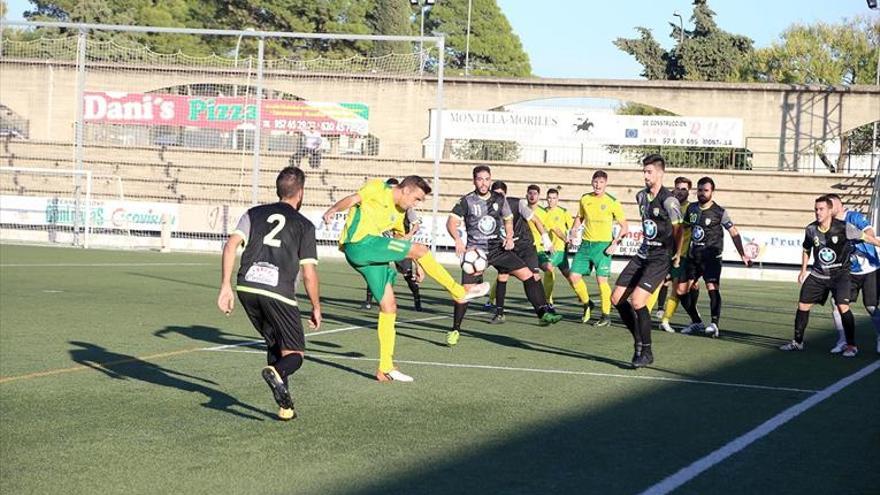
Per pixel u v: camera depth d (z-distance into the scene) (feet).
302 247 22.89
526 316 50.21
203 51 170.50
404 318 47.09
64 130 128.98
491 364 32.32
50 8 173.88
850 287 37.40
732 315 54.80
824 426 23.36
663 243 31.96
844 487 17.93
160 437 21.06
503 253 39.88
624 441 21.31
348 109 118.32
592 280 82.74
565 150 126.00
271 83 127.95
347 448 20.27
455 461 19.31
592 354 35.50
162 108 118.21
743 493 17.43
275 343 23.66
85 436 21.06
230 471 18.42
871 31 168.66
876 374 32.09
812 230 37.58
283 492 17.08
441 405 24.99
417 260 30.25
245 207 104.88
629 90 126.93
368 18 184.75
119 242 105.29
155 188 122.31
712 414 24.56
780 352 37.78
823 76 167.22
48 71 128.77
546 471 18.66
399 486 17.49
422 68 128.88
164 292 55.42
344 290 62.80
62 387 26.61
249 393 26.13
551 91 127.24
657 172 32.09
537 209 52.08
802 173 121.08
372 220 29.09
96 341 35.42
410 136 127.95
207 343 35.68
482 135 126.11
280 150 119.96
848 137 138.41
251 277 22.49
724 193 122.52
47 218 106.22
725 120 123.44
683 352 37.09
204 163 122.01
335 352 34.22
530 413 24.18
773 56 172.76
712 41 189.26
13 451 19.76
